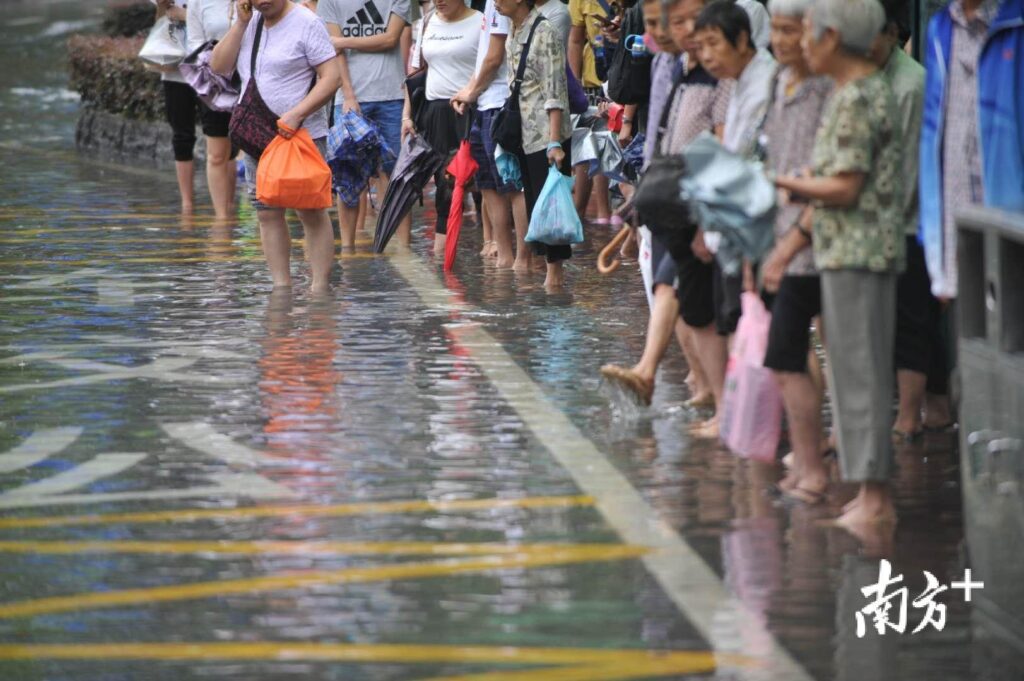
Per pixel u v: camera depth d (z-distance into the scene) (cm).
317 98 3200
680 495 1898
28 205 4938
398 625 1494
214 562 1678
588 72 4306
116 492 1944
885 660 1412
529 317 3059
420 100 3809
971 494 1498
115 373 2600
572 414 2300
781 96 1831
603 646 1438
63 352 2769
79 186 5475
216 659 1420
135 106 6650
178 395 2436
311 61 3209
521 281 3491
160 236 4250
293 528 1788
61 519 1841
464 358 2684
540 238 3272
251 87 3219
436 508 1853
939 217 1825
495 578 1616
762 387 1914
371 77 3978
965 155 1828
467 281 3494
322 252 3366
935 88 1827
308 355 2717
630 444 2133
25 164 6225
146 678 1382
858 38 1686
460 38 3700
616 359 2677
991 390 1430
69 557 1703
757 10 2494
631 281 3478
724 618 1505
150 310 3161
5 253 3944
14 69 10462
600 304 3195
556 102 3272
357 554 1695
